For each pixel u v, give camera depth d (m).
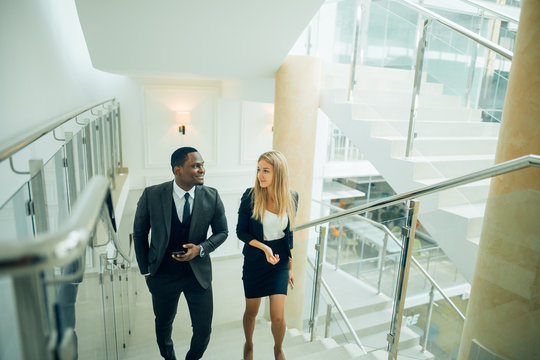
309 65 4.14
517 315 1.66
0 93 2.04
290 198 2.20
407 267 2.19
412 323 2.32
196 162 2.16
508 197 1.71
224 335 3.00
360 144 3.65
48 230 1.79
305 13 3.27
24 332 0.66
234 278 6.26
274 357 2.46
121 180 5.57
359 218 2.56
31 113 2.61
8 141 1.51
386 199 2.23
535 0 1.69
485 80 3.21
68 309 1.09
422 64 3.03
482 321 1.83
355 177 8.13
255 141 7.28
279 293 2.21
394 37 3.45
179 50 3.81
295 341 2.83
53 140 3.01
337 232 2.68
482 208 2.44
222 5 3.13
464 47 3.19
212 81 6.72
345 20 4.06
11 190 2.03
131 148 6.50
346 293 2.63
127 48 3.75
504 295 1.72
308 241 2.95
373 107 3.59
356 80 3.82
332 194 8.10
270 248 2.20
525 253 1.62
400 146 3.26
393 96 3.33
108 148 4.68
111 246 2.41
